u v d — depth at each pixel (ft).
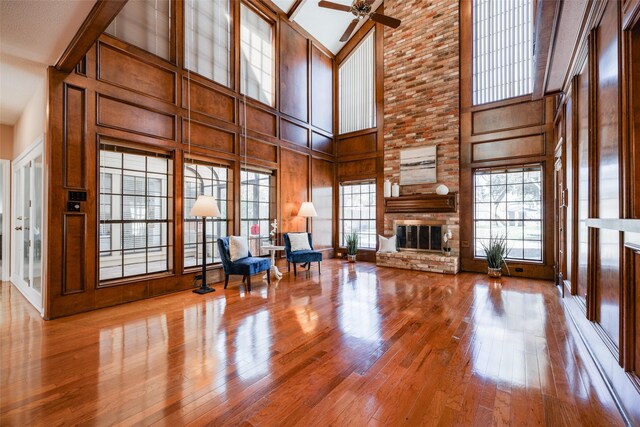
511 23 17.57
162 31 13.73
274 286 14.88
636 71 5.44
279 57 19.83
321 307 11.51
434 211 19.20
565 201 11.71
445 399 5.80
